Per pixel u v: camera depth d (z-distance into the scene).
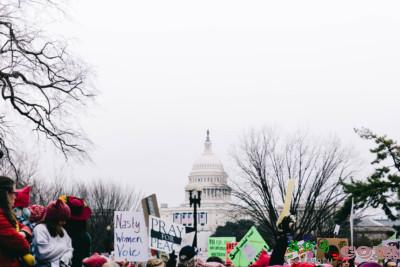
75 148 24.64
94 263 9.51
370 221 93.50
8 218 6.95
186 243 13.12
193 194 35.94
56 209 7.70
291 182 11.30
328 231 61.31
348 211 49.25
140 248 11.63
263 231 68.31
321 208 58.06
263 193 58.53
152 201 12.88
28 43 22.48
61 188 68.62
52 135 23.98
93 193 78.38
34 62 22.89
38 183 62.06
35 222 8.62
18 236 6.76
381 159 47.62
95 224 72.88
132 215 11.66
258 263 12.77
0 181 6.97
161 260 9.81
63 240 7.80
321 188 58.25
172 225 12.12
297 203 58.31
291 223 11.02
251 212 59.72
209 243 19.70
